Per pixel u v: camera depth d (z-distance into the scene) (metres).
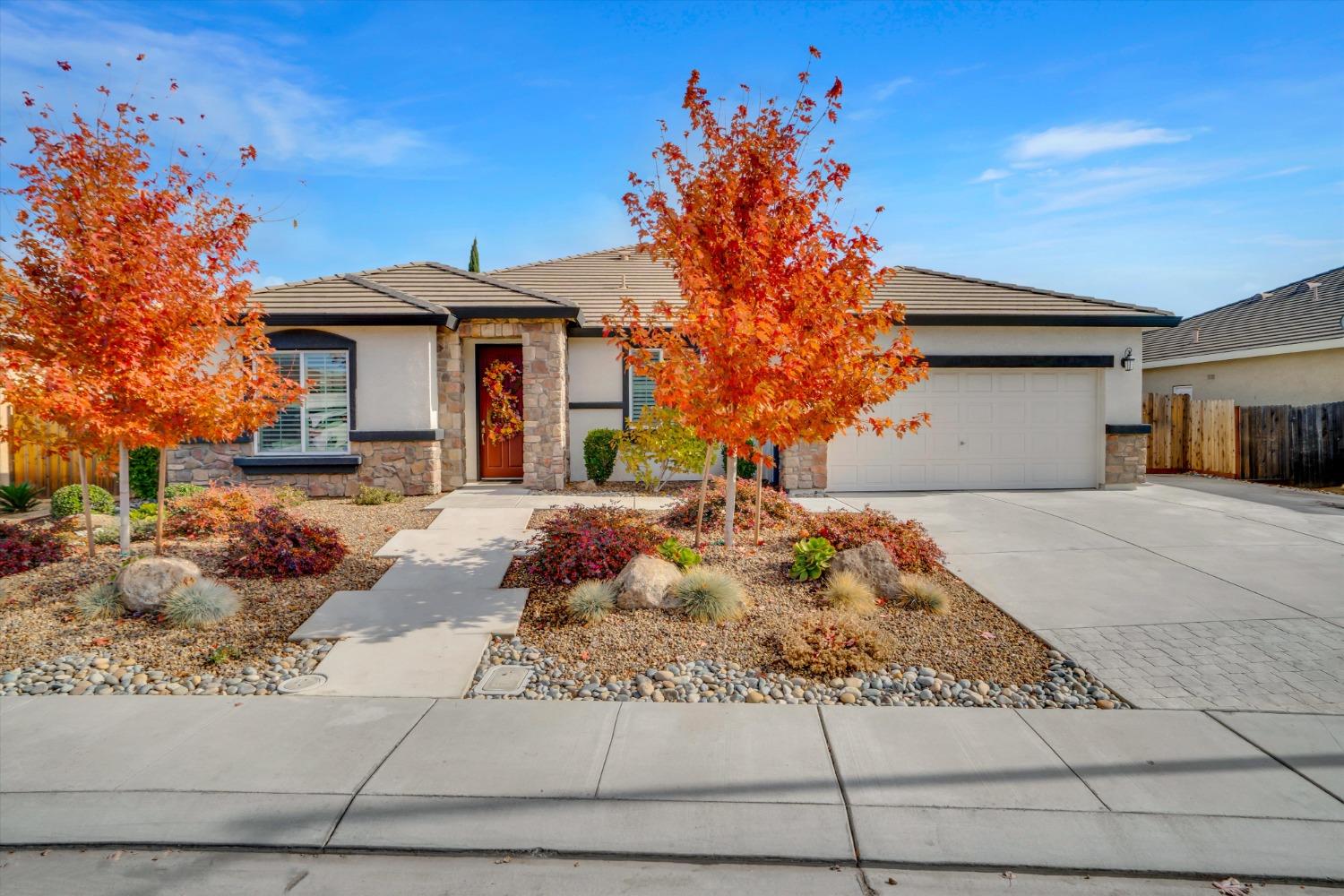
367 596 6.87
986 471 13.55
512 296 13.62
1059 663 5.46
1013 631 6.12
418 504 11.68
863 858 3.22
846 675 5.28
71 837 3.33
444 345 13.27
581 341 14.52
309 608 6.53
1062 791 3.73
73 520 9.39
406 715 4.58
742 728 4.41
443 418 13.34
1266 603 6.75
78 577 7.20
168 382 7.45
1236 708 4.71
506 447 14.47
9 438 7.58
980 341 13.39
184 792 3.68
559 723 4.48
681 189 7.63
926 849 3.28
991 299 13.98
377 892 3.04
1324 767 3.96
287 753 4.08
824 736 4.32
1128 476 13.63
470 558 8.14
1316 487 14.19
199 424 7.73
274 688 5.01
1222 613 6.50
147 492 12.29
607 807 3.58
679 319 7.22
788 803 3.62
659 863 3.24
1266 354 17.33
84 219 7.22
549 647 5.78
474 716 4.57
